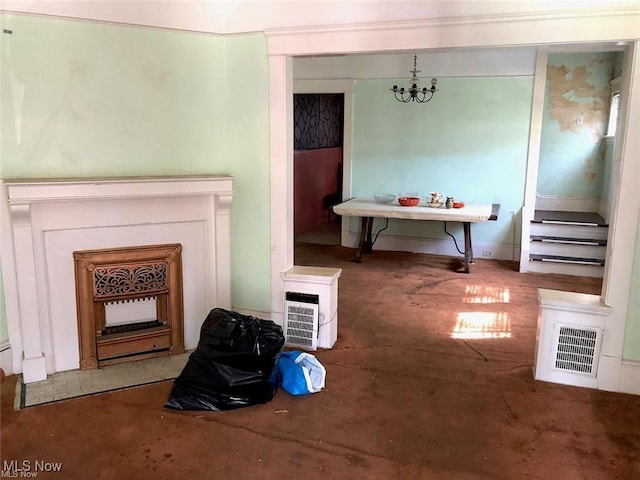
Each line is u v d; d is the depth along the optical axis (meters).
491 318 4.32
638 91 2.82
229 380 2.87
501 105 6.07
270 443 2.55
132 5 3.21
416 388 3.13
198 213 3.51
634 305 3.01
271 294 3.82
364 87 6.53
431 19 3.12
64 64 3.08
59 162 3.15
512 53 5.90
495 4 3.01
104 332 3.40
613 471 2.37
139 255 3.34
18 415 2.78
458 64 6.11
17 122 3.01
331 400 2.98
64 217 3.11
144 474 2.32
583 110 6.29
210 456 2.45
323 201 8.85
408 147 6.51
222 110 3.68
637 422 2.78
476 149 6.25
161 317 3.55
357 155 6.73
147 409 2.85
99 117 3.23
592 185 6.46
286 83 3.55
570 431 2.69
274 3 3.43
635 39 2.79
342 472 2.34
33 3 2.92
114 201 3.22
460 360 3.52
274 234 3.73
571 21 2.88
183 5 3.40
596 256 5.69
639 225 2.92
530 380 3.24
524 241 5.77
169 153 3.51
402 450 2.51
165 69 3.40
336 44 3.35
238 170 3.75
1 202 2.98
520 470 2.37
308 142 8.55
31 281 3.06
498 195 6.27
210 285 3.65
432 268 5.93
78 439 2.57
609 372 3.11
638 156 2.88
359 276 5.57
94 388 3.08
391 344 3.78
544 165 6.58
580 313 3.09
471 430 2.69
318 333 3.70
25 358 3.12
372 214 5.71
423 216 5.52
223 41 3.61
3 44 2.90
